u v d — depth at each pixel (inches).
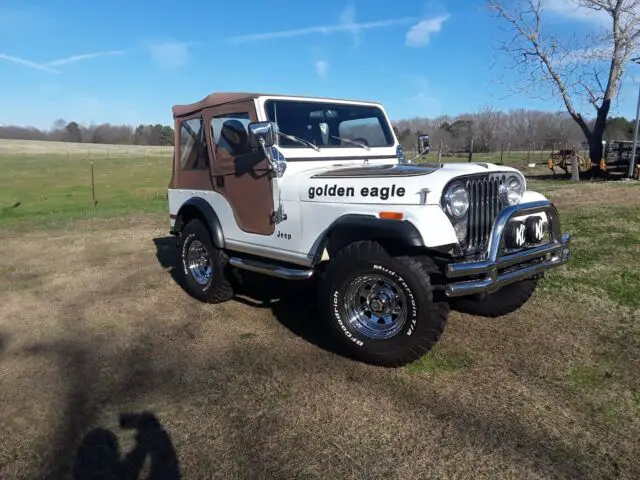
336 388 128.3
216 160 185.3
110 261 272.4
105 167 1245.1
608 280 199.3
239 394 127.2
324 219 145.2
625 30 647.8
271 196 162.4
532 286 162.1
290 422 114.5
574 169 631.8
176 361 146.6
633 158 613.3
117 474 99.4
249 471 99.0
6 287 225.6
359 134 191.0
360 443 106.5
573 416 113.6
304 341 157.9
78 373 140.7
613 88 672.4
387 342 133.6
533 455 101.4
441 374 133.6
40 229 382.0
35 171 1117.7
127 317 183.9
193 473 99.0
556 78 692.7
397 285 129.4
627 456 100.3
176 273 243.4
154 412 120.2
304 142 168.4
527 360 139.7
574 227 294.8
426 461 100.4
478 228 135.4
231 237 181.3
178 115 209.8
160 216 441.4
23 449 107.7
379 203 133.0
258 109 164.9
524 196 151.6
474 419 113.3
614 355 140.6
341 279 137.9
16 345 160.7
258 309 188.4
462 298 144.9
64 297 209.5
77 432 113.0
